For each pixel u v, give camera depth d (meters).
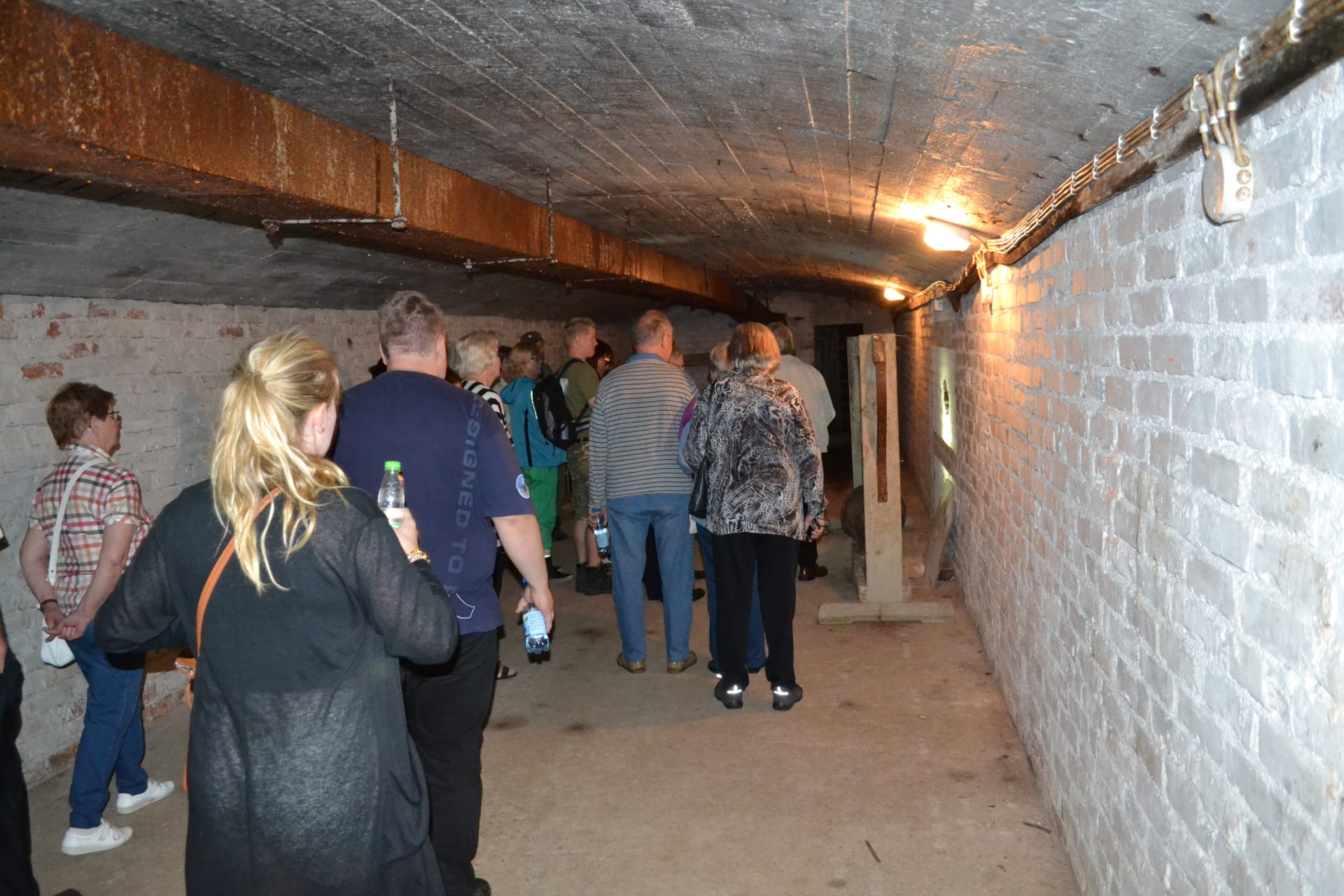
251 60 2.63
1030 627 3.76
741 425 4.38
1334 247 1.29
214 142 2.72
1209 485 1.80
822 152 3.48
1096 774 2.70
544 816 3.59
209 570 1.84
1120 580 2.43
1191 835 1.92
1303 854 1.42
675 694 4.78
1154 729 2.17
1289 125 1.43
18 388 3.95
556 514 6.86
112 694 3.39
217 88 2.73
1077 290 2.86
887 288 10.27
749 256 8.52
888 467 5.79
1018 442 3.99
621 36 2.41
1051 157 2.65
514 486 2.88
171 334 4.91
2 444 3.87
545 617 2.97
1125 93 1.97
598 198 5.10
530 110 3.20
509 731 4.40
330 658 1.83
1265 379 1.54
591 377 6.71
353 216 3.54
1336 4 1.17
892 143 3.09
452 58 2.62
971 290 5.57
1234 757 1.70
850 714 4.43
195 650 1.88
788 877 3.11
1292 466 1.45
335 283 6.04
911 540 7.72
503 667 5.15
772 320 15.76
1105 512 2.57
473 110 3.20
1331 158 1.30
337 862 1.82
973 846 3.25
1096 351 2.65
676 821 3.51
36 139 2.20
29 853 2.71
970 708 4.42
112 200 3.54
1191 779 1.92
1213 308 1.76
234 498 1.83
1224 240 1.70
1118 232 2.41
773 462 4.38
